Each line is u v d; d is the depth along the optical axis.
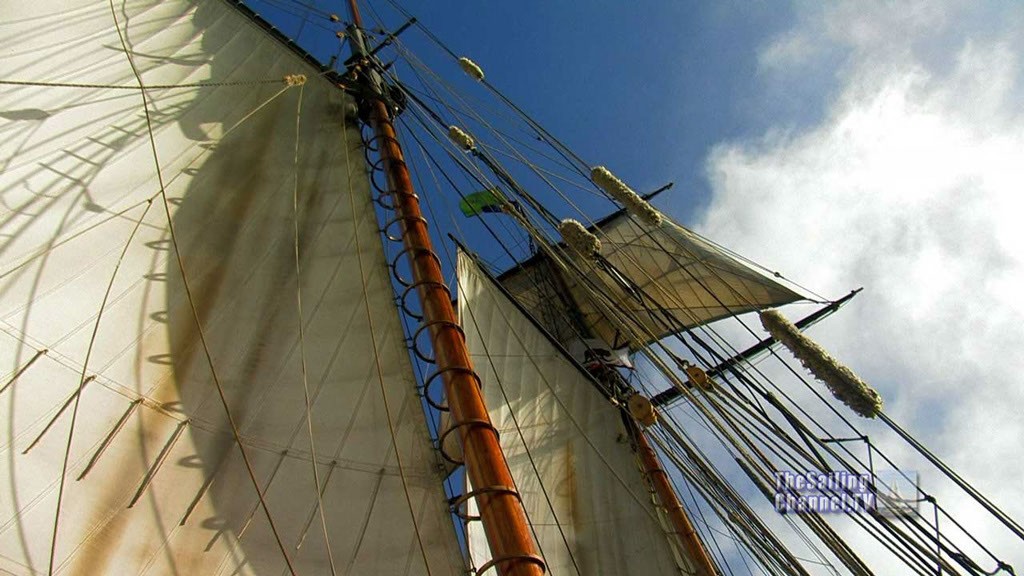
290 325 8.88
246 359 8.14
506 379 15.21
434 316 8.07
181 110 11.05
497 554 5.80
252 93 12.58
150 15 12.29
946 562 6.88
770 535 9.60
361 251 10.57
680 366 9.70
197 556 6.16
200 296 8.45
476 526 11.18
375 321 9.48
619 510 14.16
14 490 5.60
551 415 15.38
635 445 15.84
